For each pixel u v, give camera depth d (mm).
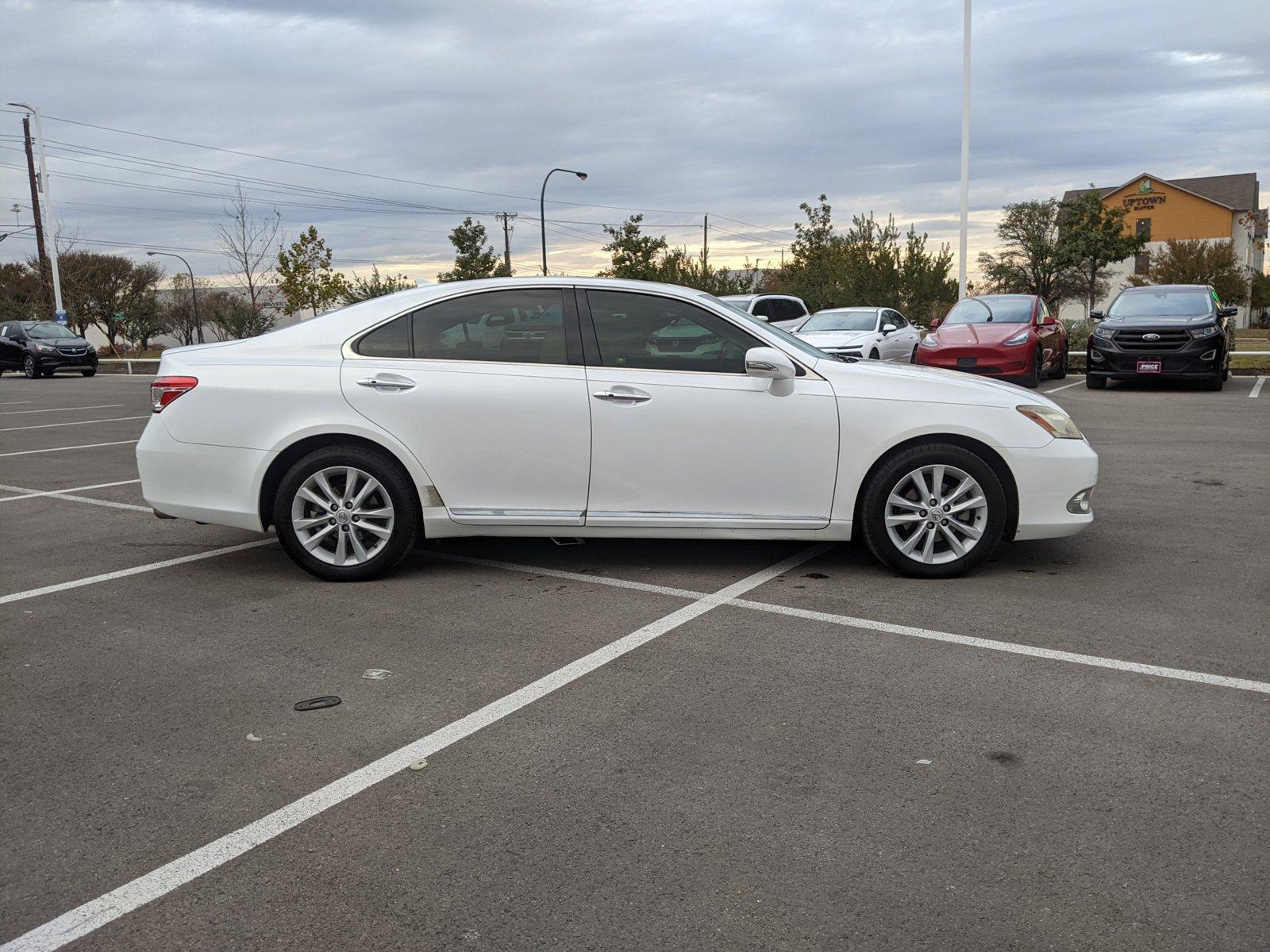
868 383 5160
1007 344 14734
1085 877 2541
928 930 2340
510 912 2436
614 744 3348
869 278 33719
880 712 3572
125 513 7328
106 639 4461
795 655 4156
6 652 4305
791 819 2848
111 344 50812
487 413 5137
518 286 5305
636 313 5250
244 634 4512
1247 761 3162
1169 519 6613
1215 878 2525
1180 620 4539
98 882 2586
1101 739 3332
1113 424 11656
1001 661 4059
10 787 3098
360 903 2480
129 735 3461
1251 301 60688
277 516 5238
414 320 5312
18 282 54281
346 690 3846
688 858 2656
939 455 5102
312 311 37219
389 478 5199
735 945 2293
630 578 5352
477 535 5309
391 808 2941
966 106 22547
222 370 5277
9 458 10500
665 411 5102
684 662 4094
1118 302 16875
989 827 2785
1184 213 65875
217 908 2471
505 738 3408
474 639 4406
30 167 44375
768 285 42000
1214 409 13203
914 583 5180
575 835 2777
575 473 5164
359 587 5234
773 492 5164
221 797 3027
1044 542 6031
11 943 2340
